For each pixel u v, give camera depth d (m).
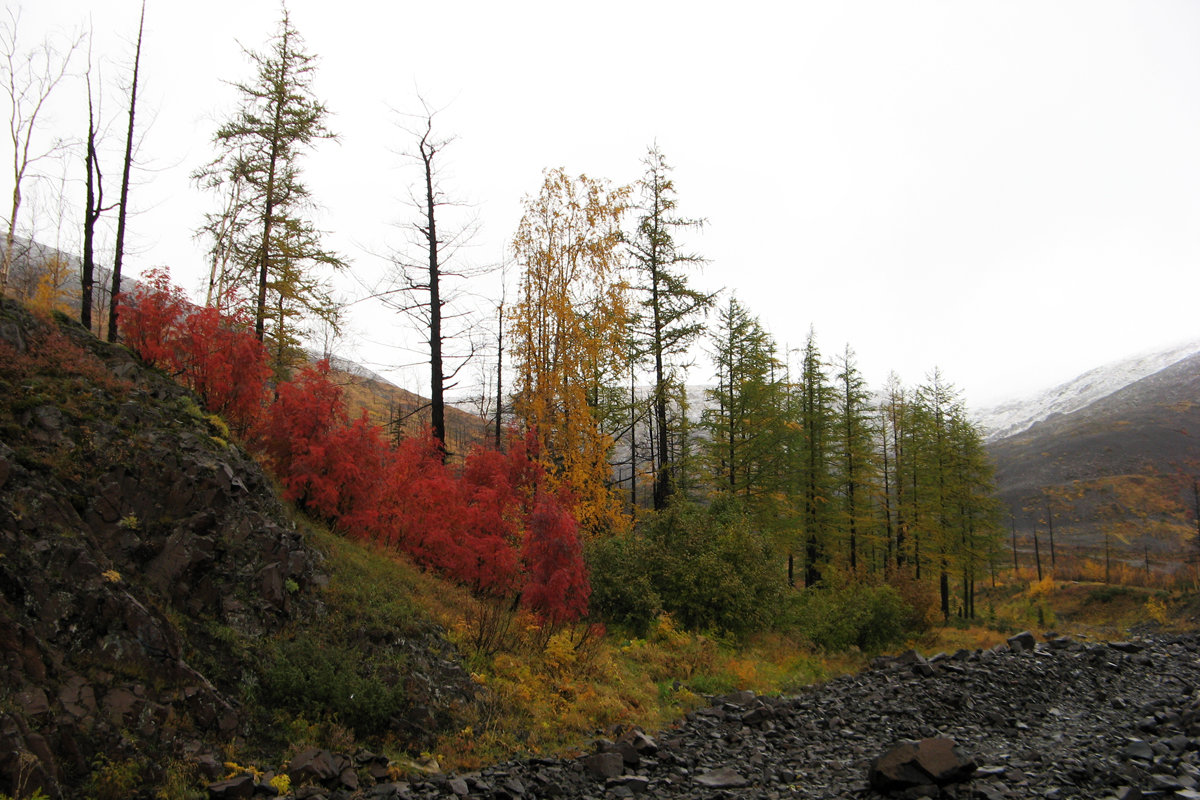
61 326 10.08
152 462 8.35
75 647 6.16
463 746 7.92
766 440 28.06
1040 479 136.25
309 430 12.16
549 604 12.09
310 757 6.62
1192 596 43.66
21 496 6.80
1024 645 16.70
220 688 7.05
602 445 18.17
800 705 11.59
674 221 25.11
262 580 8.41
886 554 38.78
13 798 4.75
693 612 16.62
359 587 9.91
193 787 5.90
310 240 19.62
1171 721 9.34
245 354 12.27
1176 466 128.62
